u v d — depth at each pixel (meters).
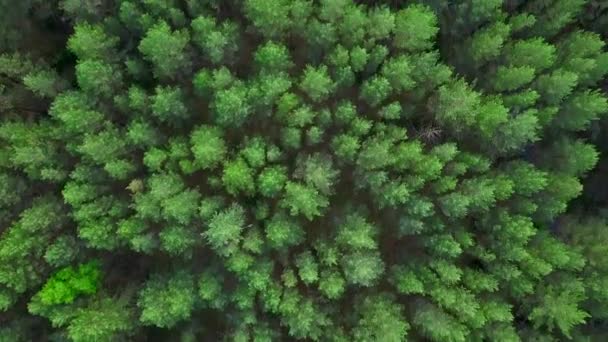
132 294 21.64
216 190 21.53
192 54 20.84
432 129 21.66
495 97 21.17
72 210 21.23
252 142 20.67
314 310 21.17
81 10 20.52
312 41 20.84
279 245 20.58
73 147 20.61
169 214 20.06
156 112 20.17
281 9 19.64
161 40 19.25
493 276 21.41
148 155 20.03
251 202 21.55
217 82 19.86
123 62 21.27
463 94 20.23
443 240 21.06
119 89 21.17
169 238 20.12
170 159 20.75
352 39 20.50
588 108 21.36
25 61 21.39
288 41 21.42
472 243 21.39
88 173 20.55
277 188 20.44
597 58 21.56
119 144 20.45
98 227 20.14
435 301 21.55
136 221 20.45
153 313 19.97
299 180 21.14
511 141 21.05
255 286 20.20
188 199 20.36
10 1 21.16
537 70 21.33
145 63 21.41
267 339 20.95
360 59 20.20
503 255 21.27
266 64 20.23
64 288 20.27
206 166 20.42
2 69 20.69
